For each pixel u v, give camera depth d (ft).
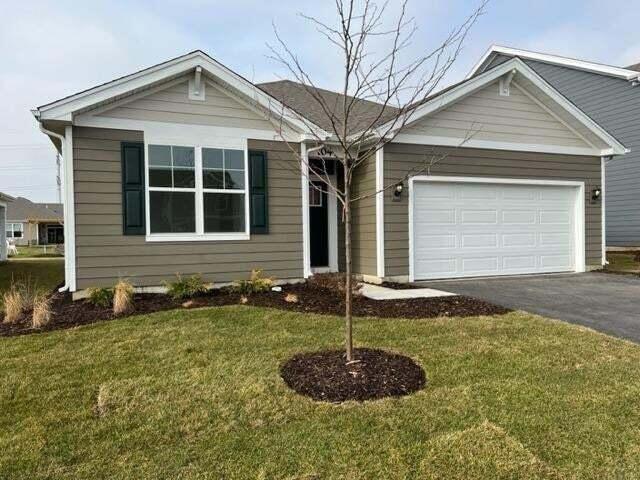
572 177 36.86
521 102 34.78
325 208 34.88
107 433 10.19
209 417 10.87
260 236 28.17
